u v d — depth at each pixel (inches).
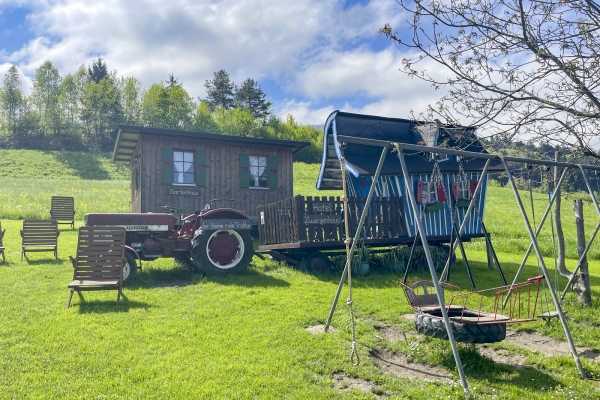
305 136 3253.0
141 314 273.4
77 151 2586.1
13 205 995.9
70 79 3061.0
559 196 386.3
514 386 193.5
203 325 256.5
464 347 232.4
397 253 446.9
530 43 205.2
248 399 173.0
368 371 204.2
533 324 283.6
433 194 474.3
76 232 690.8
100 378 187.6
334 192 1464.1
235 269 402.9
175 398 171.8
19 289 327.9
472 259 571.8
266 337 238.2
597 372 211.6
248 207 652.1
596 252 689.0
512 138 219.8
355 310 295.6
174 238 407.5
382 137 504.1
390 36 221.9
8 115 2876.5
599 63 199.5
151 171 595.2
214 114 3211.1
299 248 422.0
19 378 185.2
